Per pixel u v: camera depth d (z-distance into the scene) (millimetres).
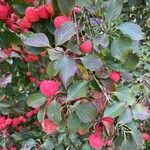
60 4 232
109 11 262
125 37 258
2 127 408
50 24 258
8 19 276
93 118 248
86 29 273
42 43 239
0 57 295
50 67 231
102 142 259
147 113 261
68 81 227
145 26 663
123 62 260
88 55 244
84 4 242
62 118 263
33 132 427
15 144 430
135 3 606
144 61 510
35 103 258
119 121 249
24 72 380
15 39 275
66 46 245
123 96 257
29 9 257
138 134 259
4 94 406
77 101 252
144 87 390
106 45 253
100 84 258
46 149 387
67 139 380
